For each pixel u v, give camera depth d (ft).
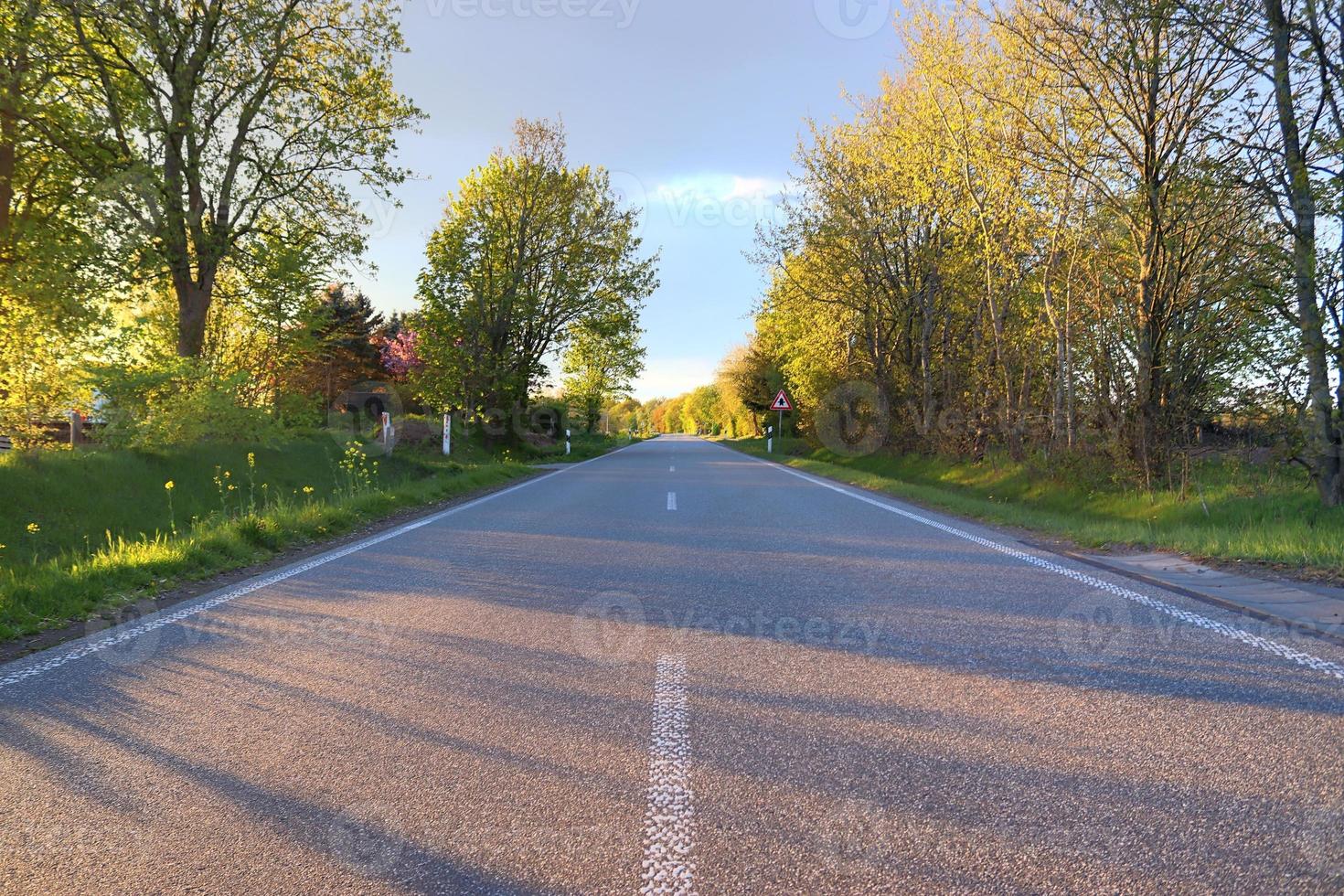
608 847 8.10
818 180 73.46
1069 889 7.28
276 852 8.07
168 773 9.91
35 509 28.68
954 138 53.11
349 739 10.93
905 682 13.00
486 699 12.42
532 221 96.32
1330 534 25.18
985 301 63.41
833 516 37.14
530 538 30.27
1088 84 40.65
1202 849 7.89
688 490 52.49
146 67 51.13
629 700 12.30
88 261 46.26
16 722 11.64
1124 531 29.73
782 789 9.29
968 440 66.49
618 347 112.06
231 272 58.44
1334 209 27.68
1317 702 11.85
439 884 7.48
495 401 95.66
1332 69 28.35
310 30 55.31
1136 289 40.57
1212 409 38.55
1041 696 12.27
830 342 85.66
